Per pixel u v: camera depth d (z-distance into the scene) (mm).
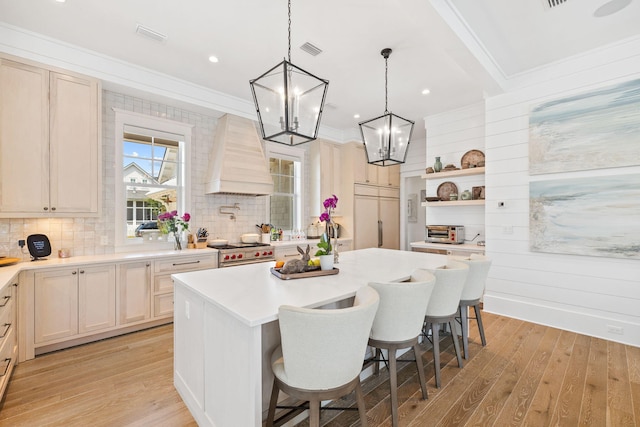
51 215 2758
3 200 2541
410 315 1748
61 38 2764
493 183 3646
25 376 2248
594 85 2932
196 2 2279
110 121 3361
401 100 4246
